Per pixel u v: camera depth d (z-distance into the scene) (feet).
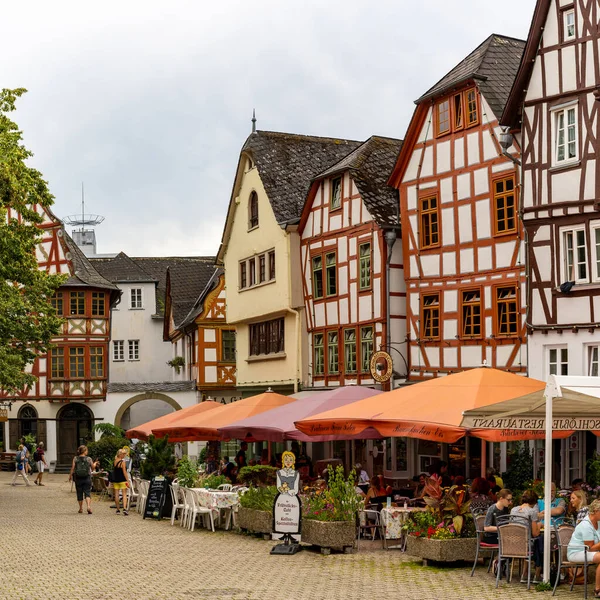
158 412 190.08
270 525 63.46
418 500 63.46
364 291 100.99
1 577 46.85
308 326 112.37
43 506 93.30
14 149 92.38
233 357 160.97
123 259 204.23
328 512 56.59
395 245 98.02
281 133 127.85
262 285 120.98
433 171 90.84
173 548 58.80
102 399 168.14
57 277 106.01
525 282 79.46
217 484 74.79
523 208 78.28
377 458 98.94
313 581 45.47
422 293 91.45
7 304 99.35
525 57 78.02
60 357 167.63
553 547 44.86
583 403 47.91
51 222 169.78
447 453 87.86
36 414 167.43
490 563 48.34
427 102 91.71
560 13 76.33
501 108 83.76
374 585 44.14
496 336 83.10
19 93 95.04
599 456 68.39
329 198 108.27
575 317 74.43
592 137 73.56
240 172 128.26
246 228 126.72
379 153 105.40
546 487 43.52
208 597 40.98
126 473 85.05
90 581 45.57
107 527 72.02
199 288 188.85
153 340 199.21
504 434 51.44
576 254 74.79
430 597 40.75
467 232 86.74
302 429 61.36
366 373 100.63
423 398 56.54
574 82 75.20
